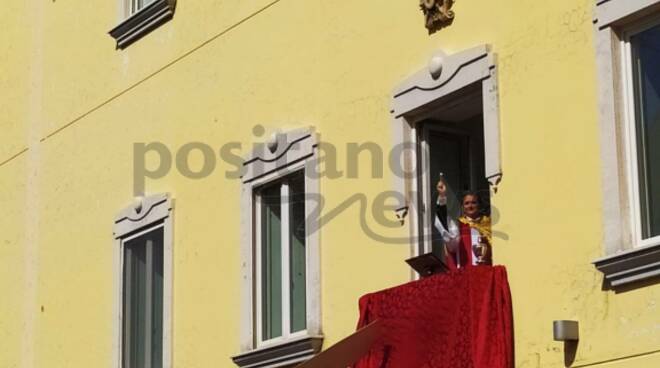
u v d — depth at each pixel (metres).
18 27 19.06
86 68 17.39
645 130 10.77
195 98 15.41
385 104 12.93
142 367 15.73
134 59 16.50
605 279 10.68
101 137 16.91
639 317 10.41
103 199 16.67
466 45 12.15
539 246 11.23
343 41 13.52
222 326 14.49
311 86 13.84
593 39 11.08
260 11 14.67
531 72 11.53
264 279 14.25
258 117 14.47
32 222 18.08
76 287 16.97
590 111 11.02
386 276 12.66
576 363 10.78
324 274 13.32
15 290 18.22
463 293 11.48
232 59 14.96
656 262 10.27
